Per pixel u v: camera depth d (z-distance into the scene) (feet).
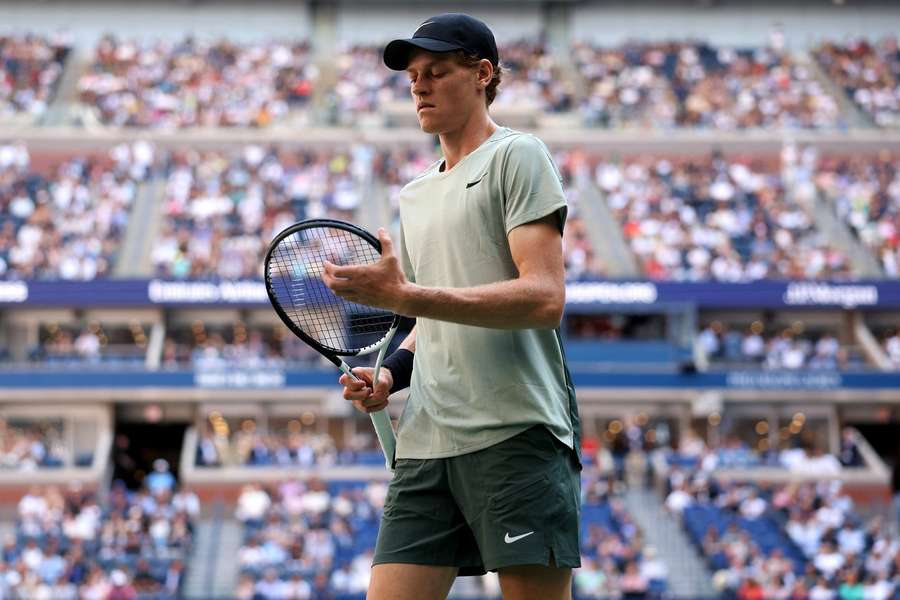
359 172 281.13
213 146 292.40
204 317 239.09
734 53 348.59
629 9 358.02
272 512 192.13
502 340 25.38
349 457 214.07
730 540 188.24
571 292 234.99
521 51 337.93
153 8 345.51
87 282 230.48
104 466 213.87
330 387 226.17
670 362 234.79
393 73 326.65
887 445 262.26
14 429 224.33
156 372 224.74
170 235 249.14
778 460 220.02
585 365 233.55
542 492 24.94
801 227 265.95
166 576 177.27
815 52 347.15
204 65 324.19
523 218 24.62
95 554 178.40
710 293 236.84
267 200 264.52
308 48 338.13
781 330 248.73
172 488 208.33
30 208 254.47
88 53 335.88
